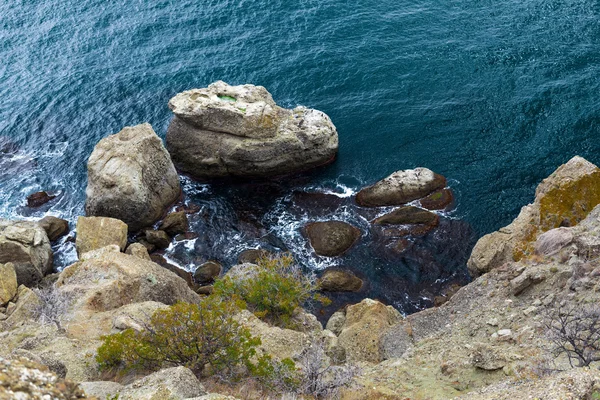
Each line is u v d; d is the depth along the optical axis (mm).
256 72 66000
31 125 62750
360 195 52719
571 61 62281
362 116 60375
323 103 62188
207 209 54031
